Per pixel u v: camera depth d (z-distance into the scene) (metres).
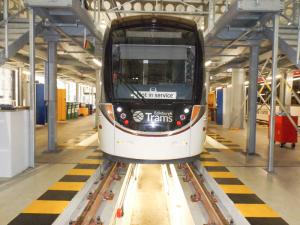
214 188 5.59
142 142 5.79
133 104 5.98
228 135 13.16
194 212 4.57
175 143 5.83
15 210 4.34
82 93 38.44
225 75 20.22
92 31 7.70
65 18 7.62
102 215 4.34
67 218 4.06
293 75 15.66
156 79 6.25
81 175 6.21
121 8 9.24
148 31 6.36
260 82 15.63
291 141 10.08
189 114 5.99
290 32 7.47
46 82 8.98
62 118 21.58
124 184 5.66
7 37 6.17
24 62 13.20
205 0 9.64
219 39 8.33
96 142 10.80
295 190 5.43
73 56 12.01
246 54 11.28
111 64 6.26
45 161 7.50
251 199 4.95
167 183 6.25
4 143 5.88
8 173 5.92
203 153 8.84
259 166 7.27
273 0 5.95
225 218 4.15
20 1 8.15
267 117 18.62
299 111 15.14
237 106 15.73
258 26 7.05
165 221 5.69
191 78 6.26
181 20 6.48
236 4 5.95
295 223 4.06
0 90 17.38
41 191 5.17
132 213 6.02
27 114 6.61
